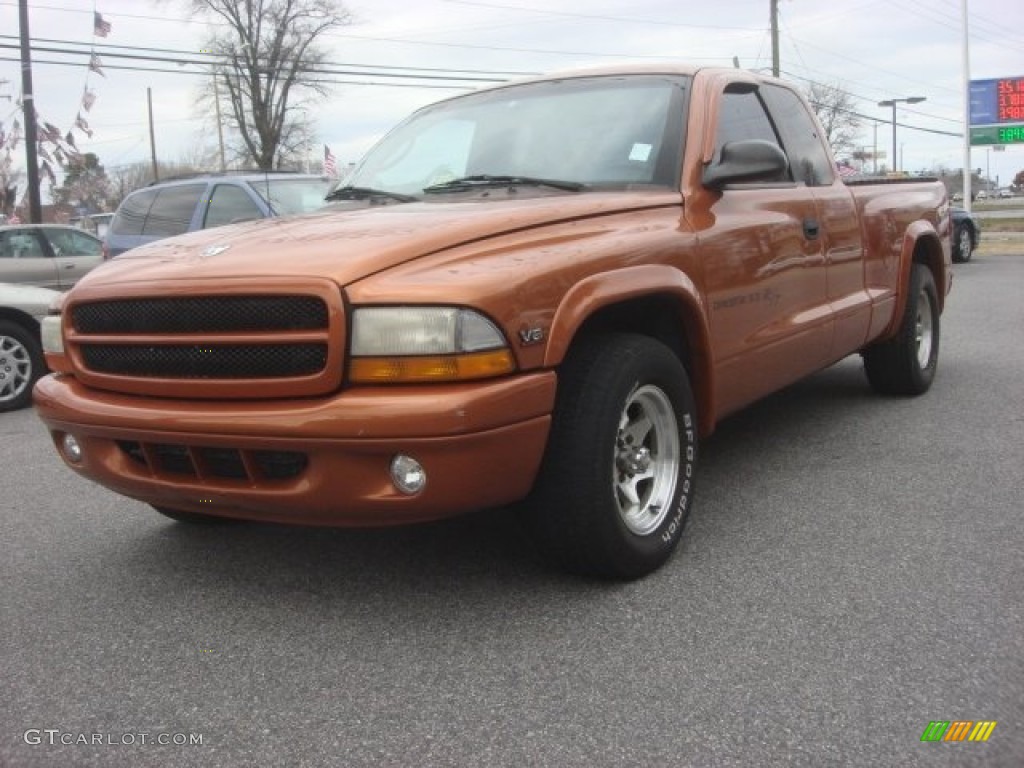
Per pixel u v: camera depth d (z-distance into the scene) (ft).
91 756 8.69
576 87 15.26
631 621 10.81
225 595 12.15
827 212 16.74
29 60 70.38
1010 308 38.19
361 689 9.64
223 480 10.62
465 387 9.71
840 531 13.42
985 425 18.99
